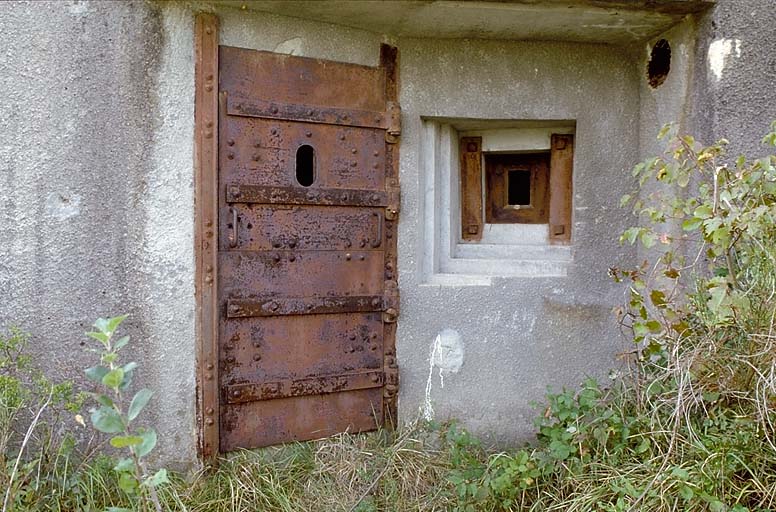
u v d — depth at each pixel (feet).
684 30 9.33
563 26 9.32
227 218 8.46
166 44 8.05
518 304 9.95
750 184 7.04
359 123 9.24
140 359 8.08
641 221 10.24
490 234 10.94
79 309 7.83
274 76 8.73
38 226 7.64
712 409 7.67
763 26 8.98
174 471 8.27
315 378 9.07
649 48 10.05
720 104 8.95
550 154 10.66
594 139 10.12
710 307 6.79
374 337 9.49
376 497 8.40
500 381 9.91
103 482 7.48
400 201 9.59
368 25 9.14
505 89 9.92
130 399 8.02
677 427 7.41
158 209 8.09
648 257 10.05
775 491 6.72
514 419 9.94
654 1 8.57
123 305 8.00
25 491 6.88
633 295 8.61
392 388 9.53
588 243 10.13
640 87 10.25
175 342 8.23
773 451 6.99
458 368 9.80
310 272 9.00
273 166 8.72
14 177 7.53
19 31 7.47
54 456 7.50
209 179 8.25
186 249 8.24
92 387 7.90
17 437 7.54
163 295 8.16
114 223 7.93
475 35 9.62
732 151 8.95
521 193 10.99
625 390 8.84
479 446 9.45
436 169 10.25
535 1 8.40
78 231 7.79
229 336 8.55
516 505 7.91
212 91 8.25
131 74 7.90
